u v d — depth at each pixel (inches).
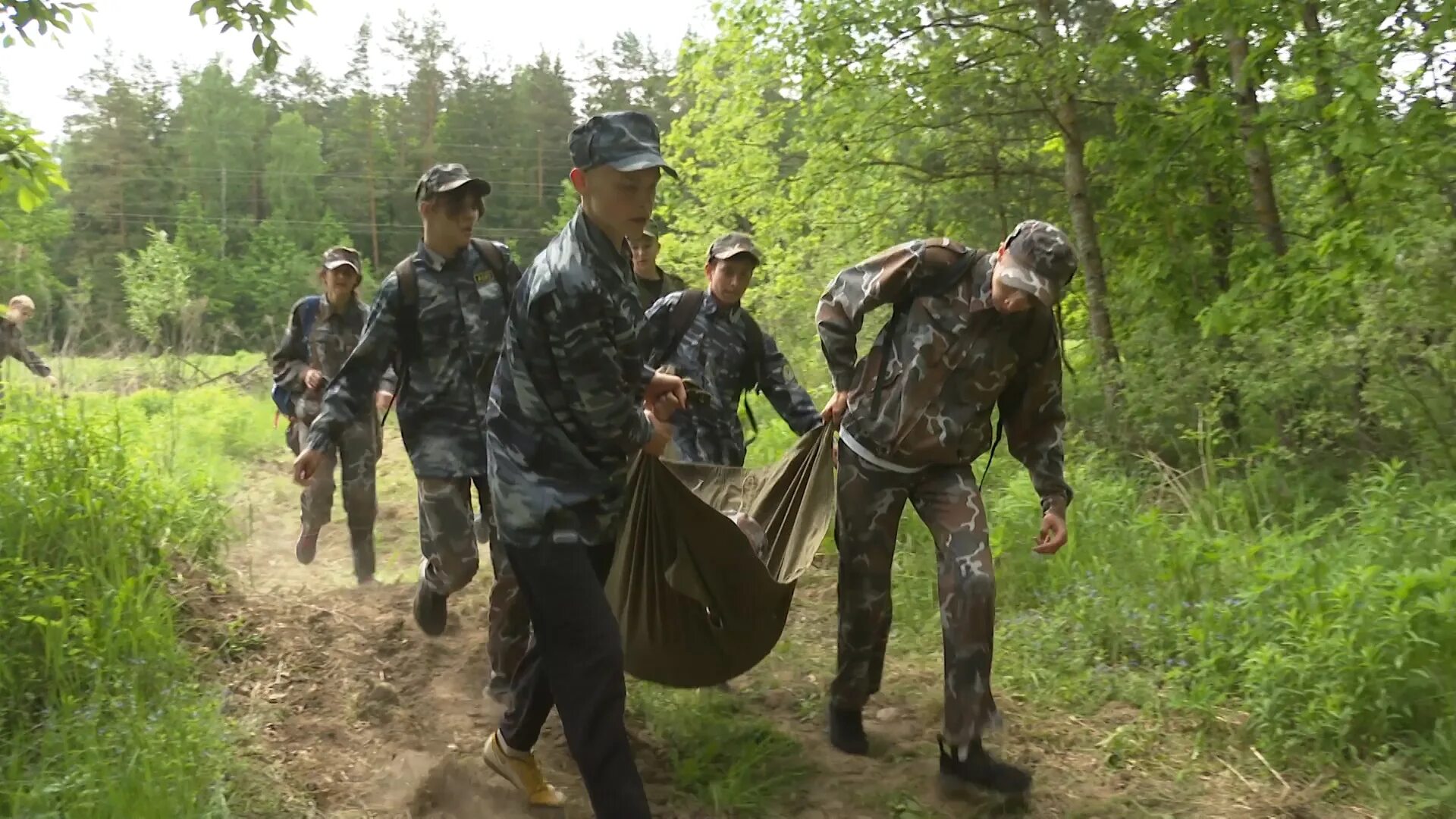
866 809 142.7
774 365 203.6
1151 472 293.3
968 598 140.3
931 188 421.1
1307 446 275.0
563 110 2021.4
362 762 147.8
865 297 148.0
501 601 165.5
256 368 722.8
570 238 114.7
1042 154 419.2
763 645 150.3
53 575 157.3
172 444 286.4
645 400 128.5
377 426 246.8
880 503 151.0
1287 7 279.6
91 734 132.1
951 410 145.9
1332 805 143.9
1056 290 136.2
